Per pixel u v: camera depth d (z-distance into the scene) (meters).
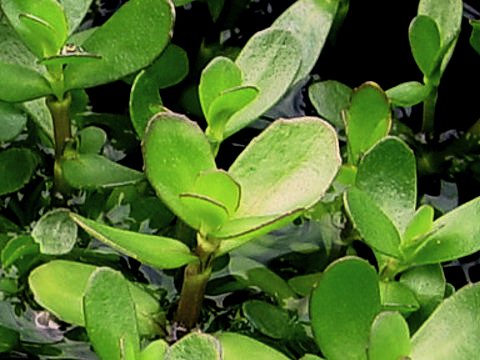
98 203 0.21
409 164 0.19
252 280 0.20
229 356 0.18
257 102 0.20
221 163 0.22
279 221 0.16
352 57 0.24
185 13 0.24
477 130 0.22
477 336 0.17
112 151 0.22
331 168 0.17
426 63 0.21
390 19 0.24
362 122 0.20
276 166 0.17
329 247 0.20
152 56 0.19
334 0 0.22
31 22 0.19
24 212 0.21
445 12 0.21
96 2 0.24
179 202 0.17
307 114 0.23
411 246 0.18
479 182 0.22
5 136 0.21
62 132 0.20
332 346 0.17
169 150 0.17
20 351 0.19
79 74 0.19
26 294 0.19
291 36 0.20
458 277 0.21
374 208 0.18
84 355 0.19
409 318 0.19
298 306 0.20
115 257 0.20
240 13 0.24
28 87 0.19
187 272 0.18
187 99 0.22
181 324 0.19
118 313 0.16
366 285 0.17
